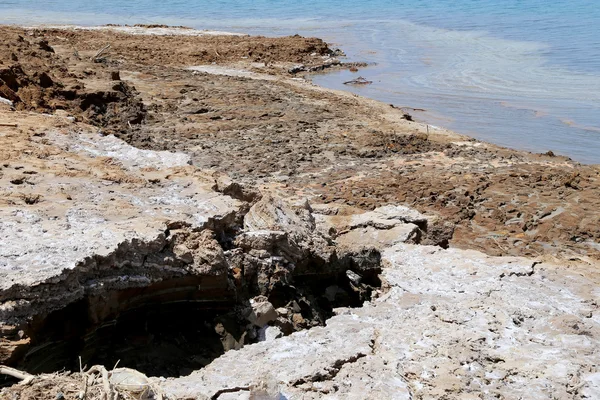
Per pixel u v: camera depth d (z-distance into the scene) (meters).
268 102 27.78
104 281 7.51
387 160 21.06
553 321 7.93
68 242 7.68
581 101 30.42
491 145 23.50
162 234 8.16
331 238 11.05
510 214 16.73
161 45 42.59
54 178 9.93
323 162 20.56
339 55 44.25
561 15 58.12
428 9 67.00
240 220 9.74
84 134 12.76
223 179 10.95
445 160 21.23
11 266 7.09
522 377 6.83
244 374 6.80
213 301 8.54
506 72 37.06
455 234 15.43
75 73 25.05
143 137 21.56
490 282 9.11
